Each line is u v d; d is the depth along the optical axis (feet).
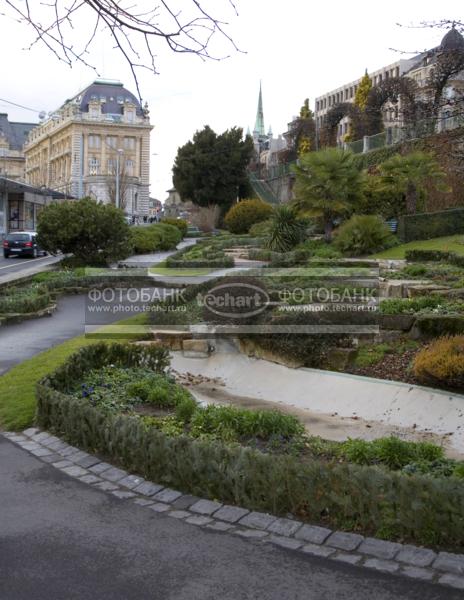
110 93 327.88
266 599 12.88
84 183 305.12
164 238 131.44
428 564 14.01
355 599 12.79
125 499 18.44
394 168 97.14
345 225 87.15
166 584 13.53
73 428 23.61
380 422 27.50
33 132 360.48
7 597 13.06
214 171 228.63
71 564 14.46
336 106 176.76
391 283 48.93
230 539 15.65
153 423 23.26
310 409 30.35
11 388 31.27
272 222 100.07
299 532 15.81
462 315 35.40
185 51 18.54
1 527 16.53
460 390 27.61
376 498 15.52
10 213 180.75
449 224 93.04
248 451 17.62
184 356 39.58
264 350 36.45
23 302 56.44
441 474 17.81
